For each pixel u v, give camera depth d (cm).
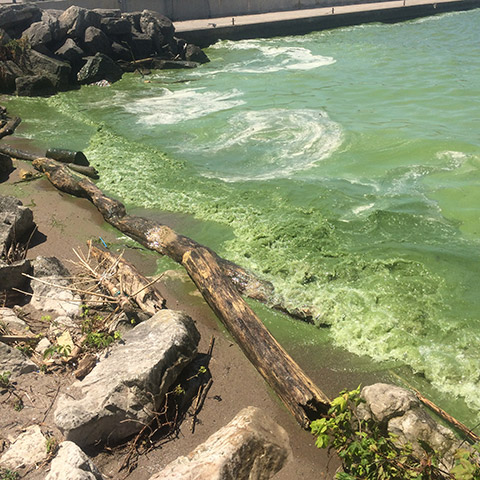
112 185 1324
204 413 639
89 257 934
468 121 1655
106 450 580
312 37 3484
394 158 1395
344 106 1898
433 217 1093
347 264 941
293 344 777
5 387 636
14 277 829
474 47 2892
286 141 1562
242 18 3781
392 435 524
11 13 2503
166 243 999
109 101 2117
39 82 2253
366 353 752
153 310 788
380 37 3356
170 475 516
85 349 687
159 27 2820
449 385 688
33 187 1309
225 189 1264
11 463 532
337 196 1191
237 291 839
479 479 464
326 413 629
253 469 550
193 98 2111
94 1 3288
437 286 878
